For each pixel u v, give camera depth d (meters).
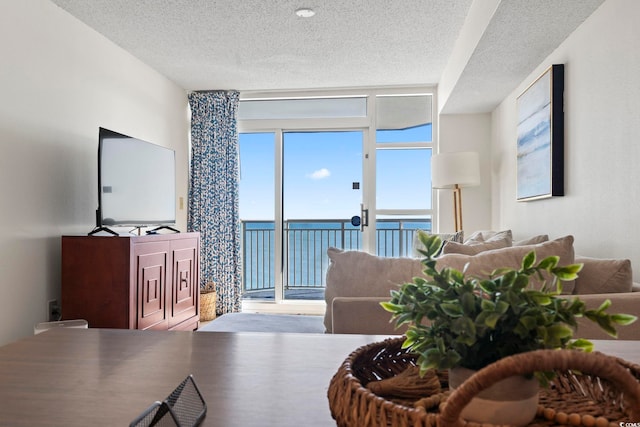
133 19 3.45
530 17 2.57
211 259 5.29
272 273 5.84
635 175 2.11
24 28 2.92
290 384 0.87
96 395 0.81
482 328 0.60
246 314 3.11
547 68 3.18
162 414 0.67
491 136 5.00
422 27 3.57
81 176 3.50
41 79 3.07
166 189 4.31
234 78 4.90
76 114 3.43
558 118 2.93
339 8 3.26
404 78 4.92
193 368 0.96
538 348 0.61
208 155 5.33
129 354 1.06
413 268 1.84
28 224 2.97
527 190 3.54
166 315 3.61
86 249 3.08
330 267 1.92
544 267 0.64
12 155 2.83
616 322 0.60
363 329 1.73
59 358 1.03
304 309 5.50
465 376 0.64
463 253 2.09
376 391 0.75
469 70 3.55
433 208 5.28
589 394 0.75
